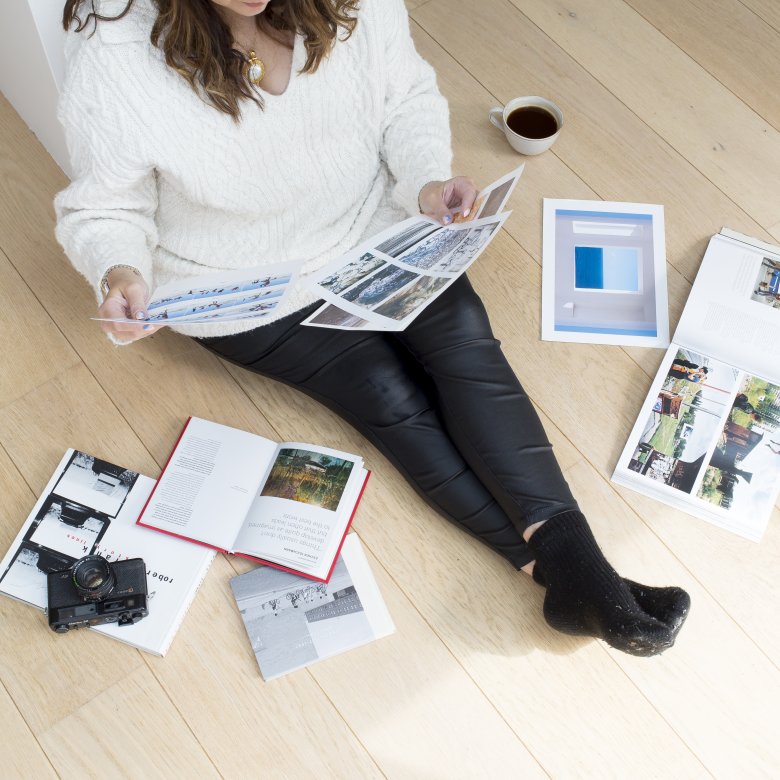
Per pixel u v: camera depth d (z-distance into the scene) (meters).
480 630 1.39
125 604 1.32
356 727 1.32
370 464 1.50
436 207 1.30
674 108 1.88
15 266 1.63
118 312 1.10
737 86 1.92
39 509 1.41
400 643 1.37
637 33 1.96
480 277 1.67
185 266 1.32
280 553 1.38
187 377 1.56
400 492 1.48
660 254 1.71
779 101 1.91
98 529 1.41
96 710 1.31
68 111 1.11
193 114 1.12
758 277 1.67
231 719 1.31
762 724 1.35
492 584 1.42
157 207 1.28
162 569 1.38
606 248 1.71
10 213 1.67
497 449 1.29
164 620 1.35
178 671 1.34
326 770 1.29
